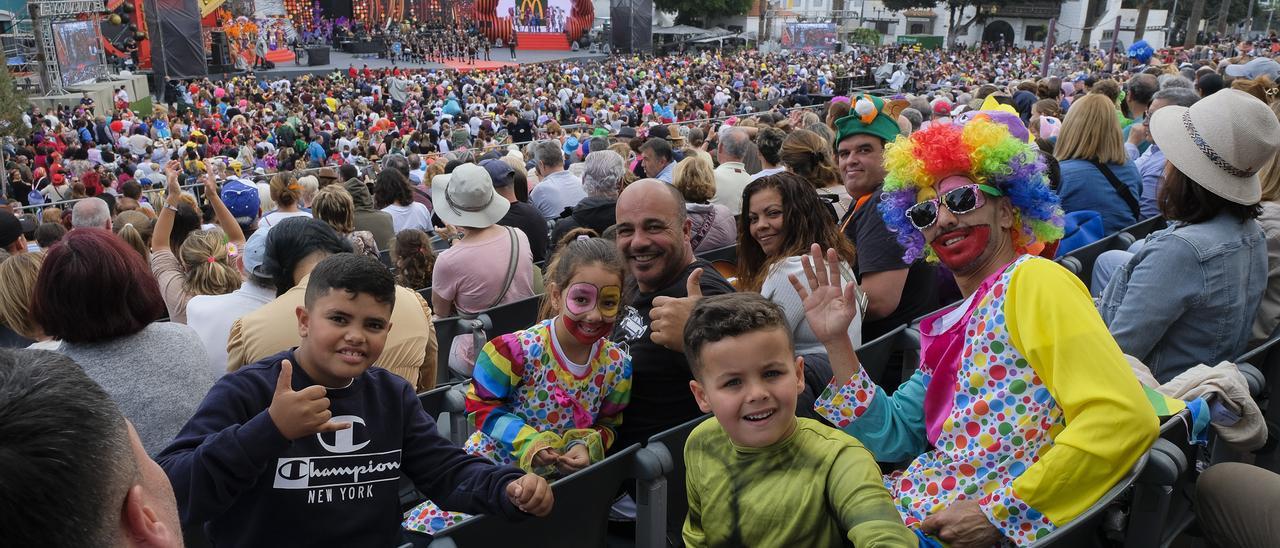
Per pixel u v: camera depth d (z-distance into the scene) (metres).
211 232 4.33
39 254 3.56
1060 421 2.02
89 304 2.64
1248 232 2.68
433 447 2.33
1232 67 10.43
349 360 2.14
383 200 7.45
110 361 2.70
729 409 1.95
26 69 29.28
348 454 2.21
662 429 2.81
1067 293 1.96
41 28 28.36
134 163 22.98
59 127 24.66
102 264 2.65
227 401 2.14
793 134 4.70
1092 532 2.03
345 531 2.21
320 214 5.60
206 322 3.58
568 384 2.62
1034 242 2.40
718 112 34.06
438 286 4.43
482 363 2.62
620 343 2.87
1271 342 2.74
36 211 14.23
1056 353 1.94
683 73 51.78
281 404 1.91
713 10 79.25
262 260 3.55
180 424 2.76
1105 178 4.48
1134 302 2.68
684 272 2.96
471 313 4.41
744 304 1.97
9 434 0.99
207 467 1.89
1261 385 2.51
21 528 0.97
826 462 1.97
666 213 2.88
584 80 46.59
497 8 69.69
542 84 42.84
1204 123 2.59
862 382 2.35
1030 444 2.03
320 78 43.44
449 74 47.03
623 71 51.03
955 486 2.12
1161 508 2.04
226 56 44.41
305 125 30.09
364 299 2.12
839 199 4.48
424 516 2.77
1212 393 2.36
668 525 2.50
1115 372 1.90
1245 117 2.54
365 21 63.97
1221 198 2.62
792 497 1.97
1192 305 2.62
